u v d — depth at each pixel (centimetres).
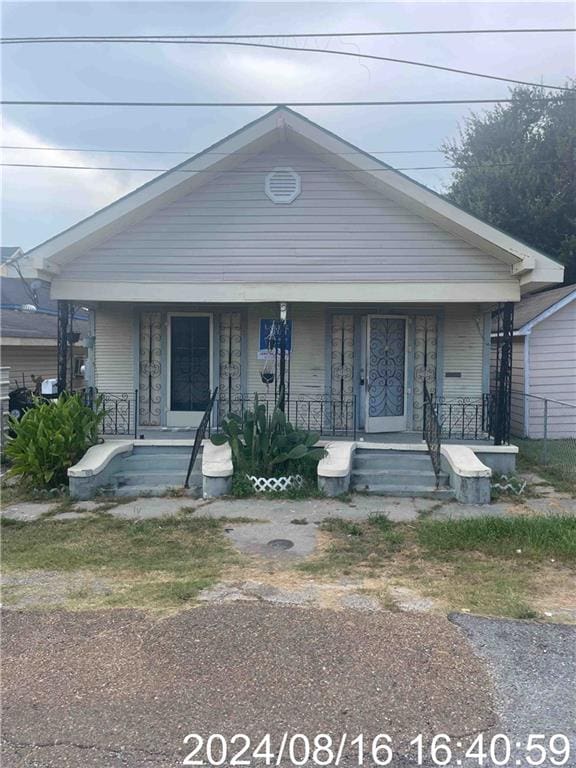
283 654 399
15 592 515
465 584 530
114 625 446
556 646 415
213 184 983
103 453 912
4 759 300
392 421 1145
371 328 1134
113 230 973
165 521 734
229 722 328
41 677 375
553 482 963
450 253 966
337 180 977
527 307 1633
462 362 1152
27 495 861
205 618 454
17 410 1415
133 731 321
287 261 980
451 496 855
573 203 2052
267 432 892
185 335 1170
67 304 1038
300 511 777
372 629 436
